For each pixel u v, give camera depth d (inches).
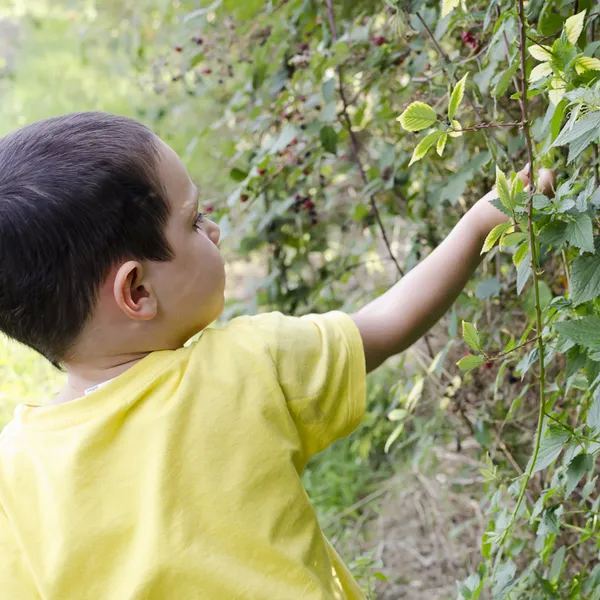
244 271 147.5
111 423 38.4
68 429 39.1
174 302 39.9
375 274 104.4
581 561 60.4
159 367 39.3
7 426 41.6
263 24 89.7
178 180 40.1
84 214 38.0
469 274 44.9
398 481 95.9
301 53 80.8
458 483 84.7
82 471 37.9
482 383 70.2
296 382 39.4
